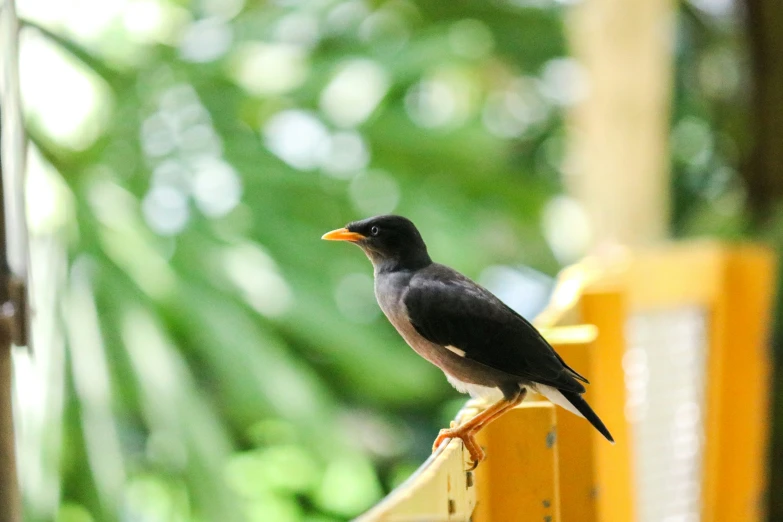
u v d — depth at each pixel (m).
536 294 16.83
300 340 12.05
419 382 12.05
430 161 13.30
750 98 12.70
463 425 5.51
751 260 9.24
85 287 10.23
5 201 4.98
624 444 6.98
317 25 14.31
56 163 10.77
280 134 13.02
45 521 9.15
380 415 14.19
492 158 14.04
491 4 16.66
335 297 11.79
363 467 11.77
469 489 4.68
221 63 12.54
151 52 12.37
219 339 10.75
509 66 17.36
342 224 12.40
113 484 9.66
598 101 12.60
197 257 11.15
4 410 4.92
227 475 10.00
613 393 6.93
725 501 9.18
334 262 12.06
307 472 13.62
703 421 9.17
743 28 12.51
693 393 9.12
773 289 10.87
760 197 12.75
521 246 16.64
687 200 16.25
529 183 14.34
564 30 16.36
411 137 13.07
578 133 13.77
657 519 8.54
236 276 11.18
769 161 12.59
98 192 10.86
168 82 12.30
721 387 9.23
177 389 10.05
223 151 12.23
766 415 10.55
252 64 13.12
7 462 4.94
